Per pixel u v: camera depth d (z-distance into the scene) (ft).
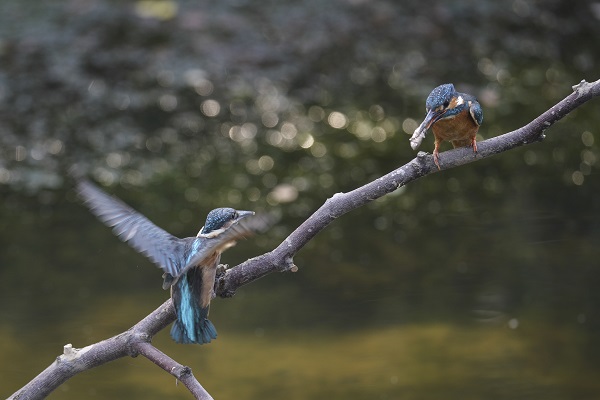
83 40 52.19
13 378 29.50
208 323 16.43
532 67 52.60
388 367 30.22
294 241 17.04
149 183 43.91
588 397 27.96
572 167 44.75
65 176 44.68
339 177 43.98
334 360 30.76
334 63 51.80
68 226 41.50
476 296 34.55
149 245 15.71
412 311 33.76
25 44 51.78
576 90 17.13
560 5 56.65
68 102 48.67
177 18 54.19
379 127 47.78
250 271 17.06
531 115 47.93
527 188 43.21
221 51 52.06
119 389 30.01
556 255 37.09
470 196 43.04
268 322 33.58
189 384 16.29
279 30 53.62
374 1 55.72
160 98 49.11
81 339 31.89
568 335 31.58
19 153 45.83
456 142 21.16
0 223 41.60
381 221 41.45
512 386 28.60
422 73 51.57
